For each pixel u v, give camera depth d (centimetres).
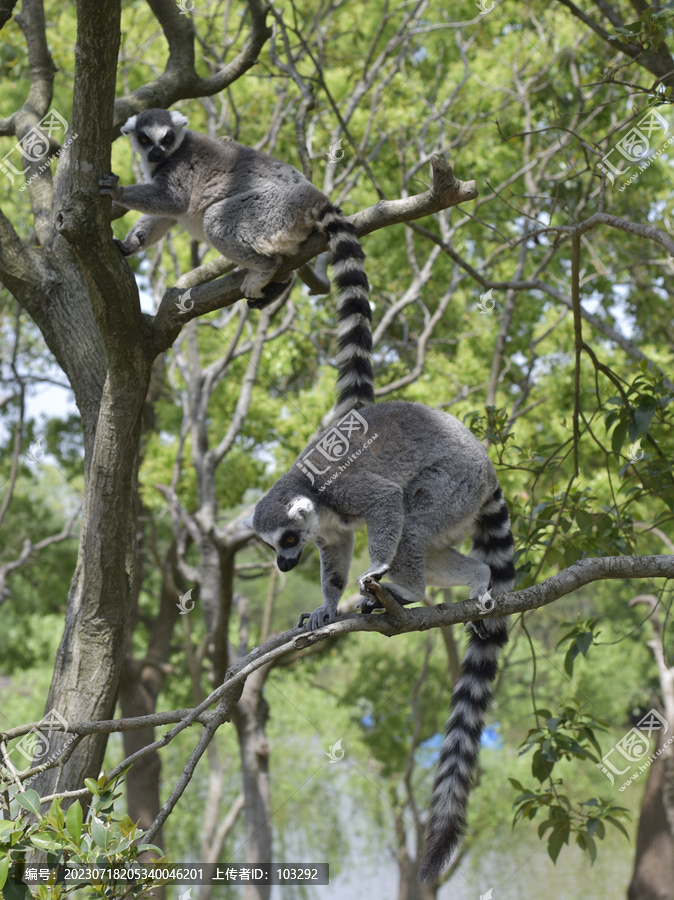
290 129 1178
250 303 511
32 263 524
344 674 1588
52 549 1478
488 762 1339
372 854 1417
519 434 1066
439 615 359
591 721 548
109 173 420
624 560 389
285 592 1284
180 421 1220
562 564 562
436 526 411
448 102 1084
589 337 1175
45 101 624
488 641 433
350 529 419
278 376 1215
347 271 467
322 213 478
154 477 1125
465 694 426
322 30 1167
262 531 408
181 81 619
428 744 1438
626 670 1478
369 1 1253
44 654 1599
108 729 343
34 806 298
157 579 1473
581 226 475
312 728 1370
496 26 1343
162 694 1486
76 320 519
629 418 531
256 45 641
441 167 429
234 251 506
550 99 1308
